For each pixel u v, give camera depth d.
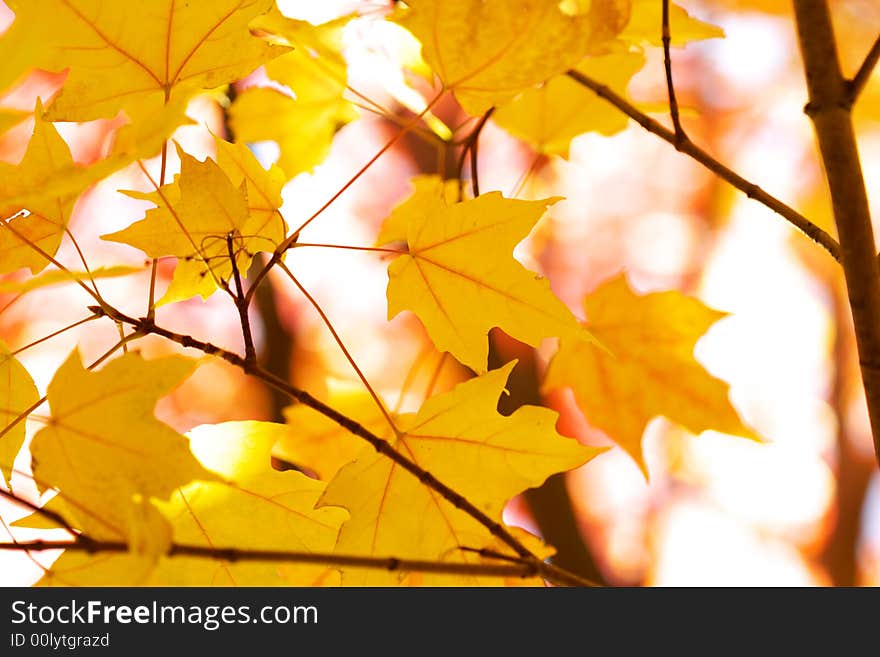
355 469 1.33
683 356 1.47
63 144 1.32
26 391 1.33
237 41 1.33
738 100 3.20
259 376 1.31
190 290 1.34
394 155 3.01
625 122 1.47
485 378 1.34
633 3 1.41
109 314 1.31
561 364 1.48
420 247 1.34
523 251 3.20
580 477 3.68
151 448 1.27
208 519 1.33
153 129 1.25
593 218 3.33
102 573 1.31
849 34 2.50
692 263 3.46
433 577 1.34
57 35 1.31
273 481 1.33
